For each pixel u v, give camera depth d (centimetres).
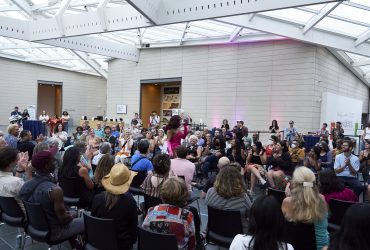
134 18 850
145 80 1730
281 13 945
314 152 630
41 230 299
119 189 265
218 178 317
